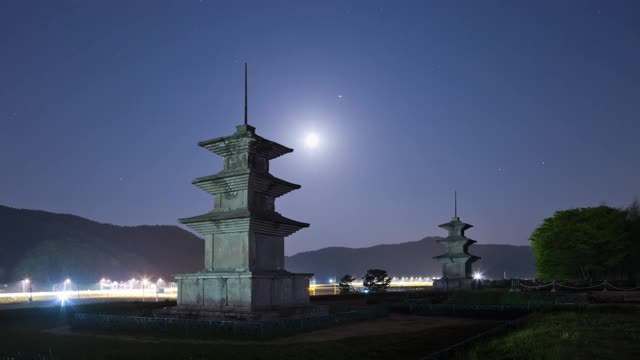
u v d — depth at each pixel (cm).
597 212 8806
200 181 4181
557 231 8806
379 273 10531
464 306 4716
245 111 4312
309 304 4306
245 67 4412
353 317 4109
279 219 4097
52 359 2269
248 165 4119
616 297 5338
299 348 2541
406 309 5081
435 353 2259
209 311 3784
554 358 1984
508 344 2377
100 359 2259
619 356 1988
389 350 2462
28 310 4416
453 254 9006
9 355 2359
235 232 4003
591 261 8431
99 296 15200
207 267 4116
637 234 8600
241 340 2997
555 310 4269
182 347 2623
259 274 3756
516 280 8475
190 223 4116
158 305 5675
